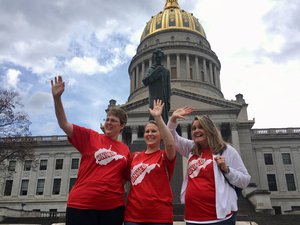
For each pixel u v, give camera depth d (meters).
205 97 52.44
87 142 4.50
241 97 60.12
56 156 59.34
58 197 55.62
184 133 47.88
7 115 34.22
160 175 4.35
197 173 4.23
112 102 54.62
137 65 73.75
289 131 59.81
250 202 29.98
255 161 57.34
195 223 4.00
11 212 34.25
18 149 35.69
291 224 20.92
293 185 55.22
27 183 57.16
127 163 4.62
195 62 71.00
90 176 4.25
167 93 12.56
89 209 4.05
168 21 79.38
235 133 49.62
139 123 49.72
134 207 4.19
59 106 4.38
